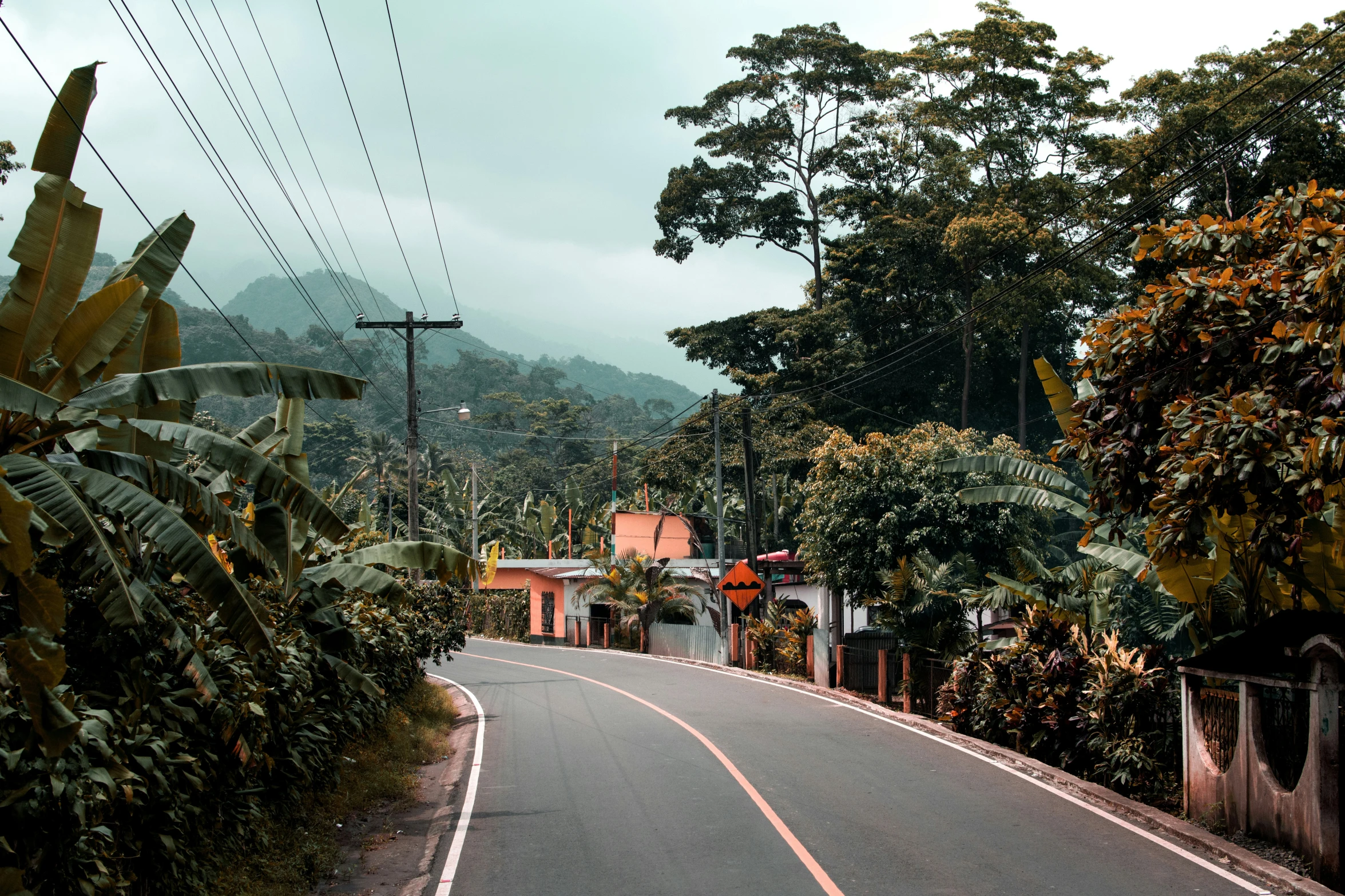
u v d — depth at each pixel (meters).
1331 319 7.82
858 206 46.44
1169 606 14.75
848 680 21.75
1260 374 8.91
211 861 7.59
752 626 27.80
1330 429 7.36
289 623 10.73
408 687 18.70
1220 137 30.77
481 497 64.44
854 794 11.50
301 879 8.27
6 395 6.18
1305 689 8.49
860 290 43.78
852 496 21.59
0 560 5.26
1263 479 7.84
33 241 7.19
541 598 42.78
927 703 17.91
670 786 12.08
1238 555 11.45
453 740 16.28
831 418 41.62
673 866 8.75
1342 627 8.88
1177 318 9.60
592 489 70.25
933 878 8.27
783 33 45.47
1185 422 8.56
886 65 45.38
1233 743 9.70
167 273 9.18
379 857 9.23
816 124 47.81
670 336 46.34
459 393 132.25
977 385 43.41
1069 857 8.87
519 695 22.02
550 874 8.62
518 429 93.12
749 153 47.22
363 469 18.12
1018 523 21.22
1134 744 11.38
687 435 42.22
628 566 36.28
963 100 41.62
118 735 6.22
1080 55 40.28
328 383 8.23
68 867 5.47
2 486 5.19
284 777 9.73
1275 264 9.20
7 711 5.24
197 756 7.47
